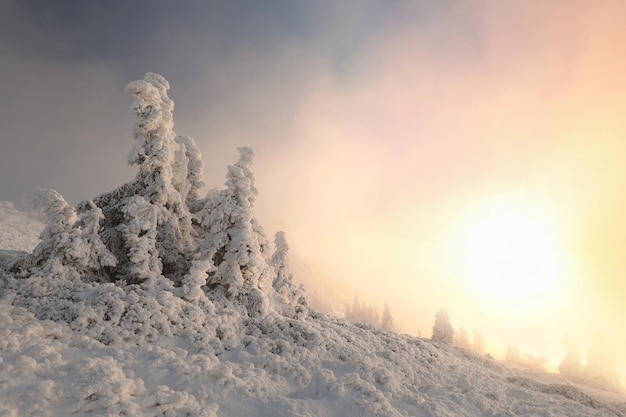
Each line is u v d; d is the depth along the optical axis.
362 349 15.05
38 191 13.98
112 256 15.19
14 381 7.27
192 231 20.36
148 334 11.47
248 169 19.72
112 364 8.75
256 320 15.34
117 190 17.89
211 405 8.60
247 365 11.02
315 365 11.93
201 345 11.71
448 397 12.31
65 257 13.95
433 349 20.69
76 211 15.89
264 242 19.80
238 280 17.19
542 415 12.11
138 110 17.41
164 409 8.00
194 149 22.41
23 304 11.54
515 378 18.38
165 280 14.73
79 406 7.34
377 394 10.55
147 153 17.86
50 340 9.59
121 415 7.45
